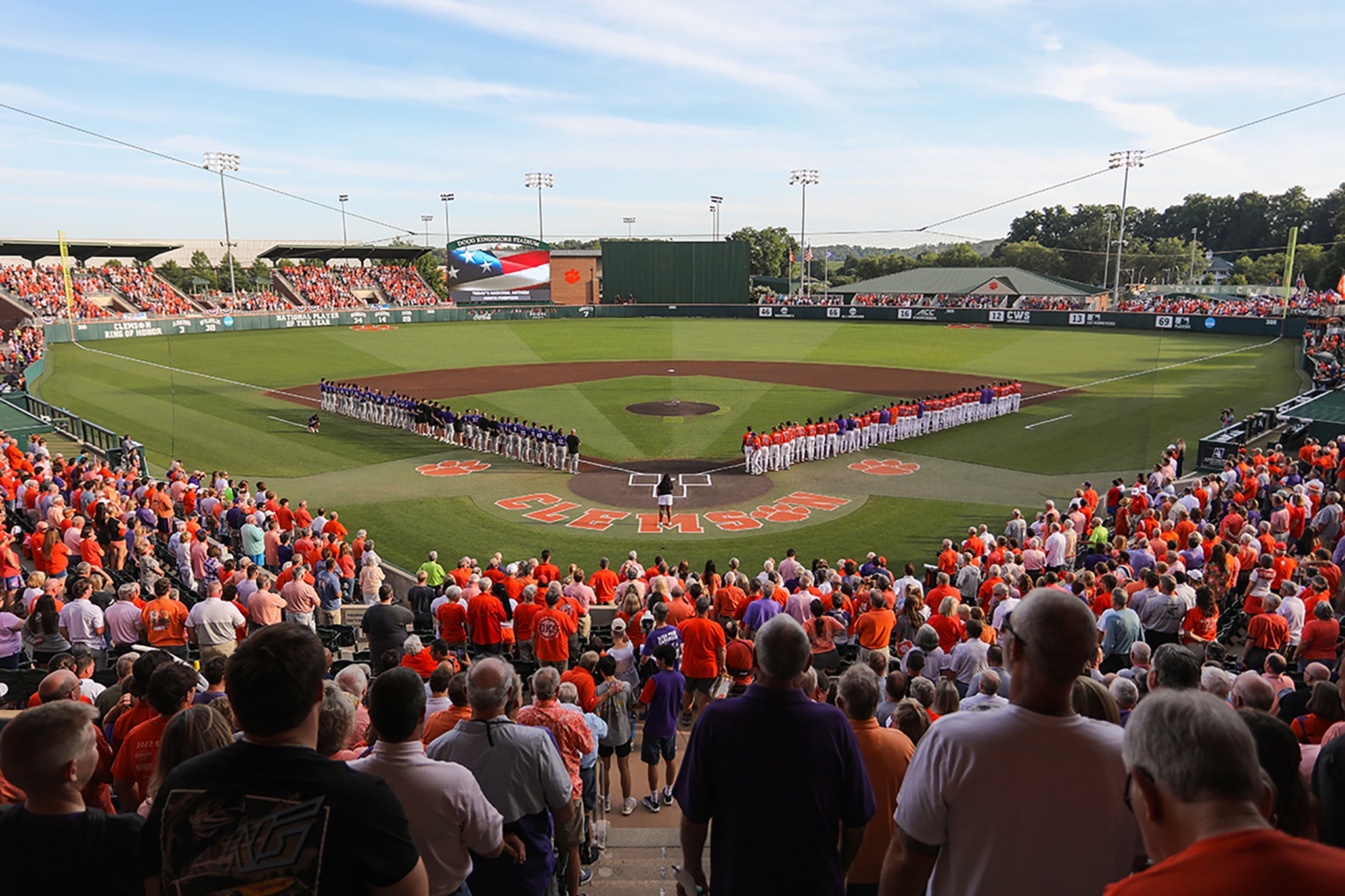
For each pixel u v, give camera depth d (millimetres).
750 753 4246
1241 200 182125
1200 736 2445
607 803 10359
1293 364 58500
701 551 25266
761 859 4258
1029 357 65375
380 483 32281
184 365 60250
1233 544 18062
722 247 100062
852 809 4383
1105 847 3438
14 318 68562
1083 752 3438
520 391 51719
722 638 12156
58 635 13289
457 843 4727
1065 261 171250
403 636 13391
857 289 114438
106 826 3846
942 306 93812
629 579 17531
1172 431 40062
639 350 71438
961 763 3477
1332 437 34250
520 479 32906
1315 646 11742
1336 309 72188
